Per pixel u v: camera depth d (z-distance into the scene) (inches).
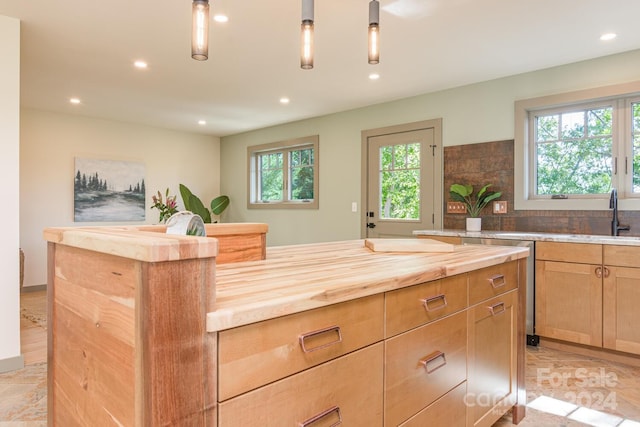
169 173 254.1
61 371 43.7
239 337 31.5
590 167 137.4
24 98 182.2
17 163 106.5
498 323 73.2
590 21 106.8
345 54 129.4
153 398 27.0
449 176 166.7
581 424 79.7
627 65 126.5
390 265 56.2
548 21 107.0
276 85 162.4
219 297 34.8
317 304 37.1
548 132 146.7
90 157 220.5
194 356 28.9
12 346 105.6
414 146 178.5
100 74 149.3
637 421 80.9
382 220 189.3
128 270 30.0
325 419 38.7
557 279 119.1
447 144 167.3
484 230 156.9
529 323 124.5
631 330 106.4
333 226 209.9
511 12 102.2
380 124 189.8
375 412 45.2
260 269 51.8
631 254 106.3
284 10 100.8
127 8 100.3
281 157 243.8
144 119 225.8
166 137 252.7
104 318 34.0
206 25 58.8
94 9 101.0
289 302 34.5
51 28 111.3
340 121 206.2
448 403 58.8
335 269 52.0
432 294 55.1
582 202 134.3
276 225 241.0
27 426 78.4
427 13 102.5
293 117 219.3
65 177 212.5
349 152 202.5
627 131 129.3
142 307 27.7
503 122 152.0
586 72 134.0
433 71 145.4
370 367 44.4
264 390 33.3
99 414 35.3
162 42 120.6
